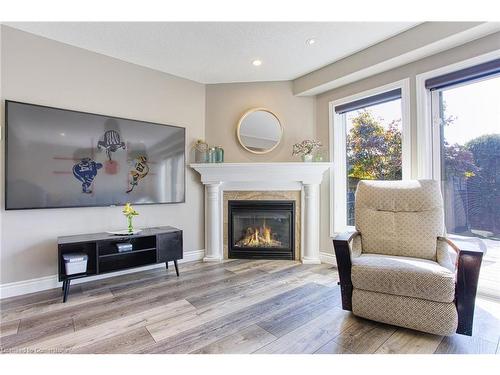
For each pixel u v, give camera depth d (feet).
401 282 5.57
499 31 6.90
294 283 8.63
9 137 7.50
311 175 10.97
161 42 8.56
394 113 9.46
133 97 9.89
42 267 8.14
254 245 11.76
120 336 5.58
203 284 8.57
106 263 8.64
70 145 8.47
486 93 7.48
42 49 8.11
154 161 10.24
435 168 8.41
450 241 6.42
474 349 5.12
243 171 11.10
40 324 6.07
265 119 11.70
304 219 11.20
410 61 8.55
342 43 8.72
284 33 8.11
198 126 11.64
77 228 8.73
